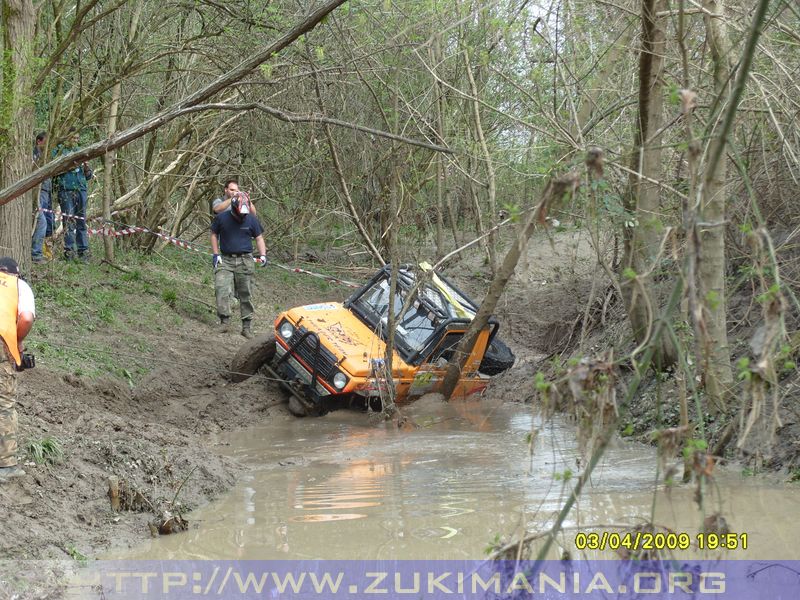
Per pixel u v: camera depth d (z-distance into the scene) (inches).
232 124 679.1
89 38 574.9
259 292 671.8
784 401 292.7
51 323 437.4
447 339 417.7
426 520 234.2
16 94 411.2
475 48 493.0
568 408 142.1
